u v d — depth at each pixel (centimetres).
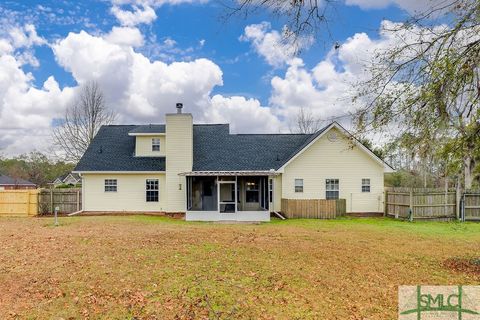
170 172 2311
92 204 2344
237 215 2053
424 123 734
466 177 2314
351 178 2284
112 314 627
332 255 1047
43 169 5669
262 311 636
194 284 765
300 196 2291
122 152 2508
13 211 2364
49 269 873
